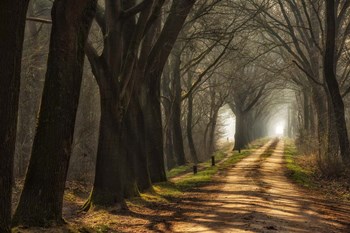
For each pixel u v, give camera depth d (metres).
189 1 18.27
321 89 30.62
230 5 27.17
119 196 14.14
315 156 27.44
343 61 30.81
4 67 6.91
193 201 15.98
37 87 29.34
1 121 6.90
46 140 9.62
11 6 6.91
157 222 11.72
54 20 9.66
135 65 15.34
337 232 10.05
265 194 17.08
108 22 14.29
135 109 17.22
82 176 25.80
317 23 30.67
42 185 9.49
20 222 9.21
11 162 7.09
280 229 10.08
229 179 23.66
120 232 10.35
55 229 9.06
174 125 35.38
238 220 11.31
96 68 14.29
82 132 28.86
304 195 17.11
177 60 31.47
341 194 17.70
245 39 32.69
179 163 35.53
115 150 14.30
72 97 9.95
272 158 39.97
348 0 25.14
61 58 9.73
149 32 17.94
